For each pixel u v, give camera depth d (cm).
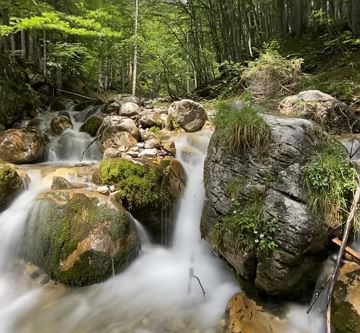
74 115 1030
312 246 383
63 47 1280
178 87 1808
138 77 2050
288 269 381
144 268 509
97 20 1159
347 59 989
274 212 393
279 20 1337
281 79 929
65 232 485
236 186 432
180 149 698
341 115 678
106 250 477
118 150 690
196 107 793
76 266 467
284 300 409
